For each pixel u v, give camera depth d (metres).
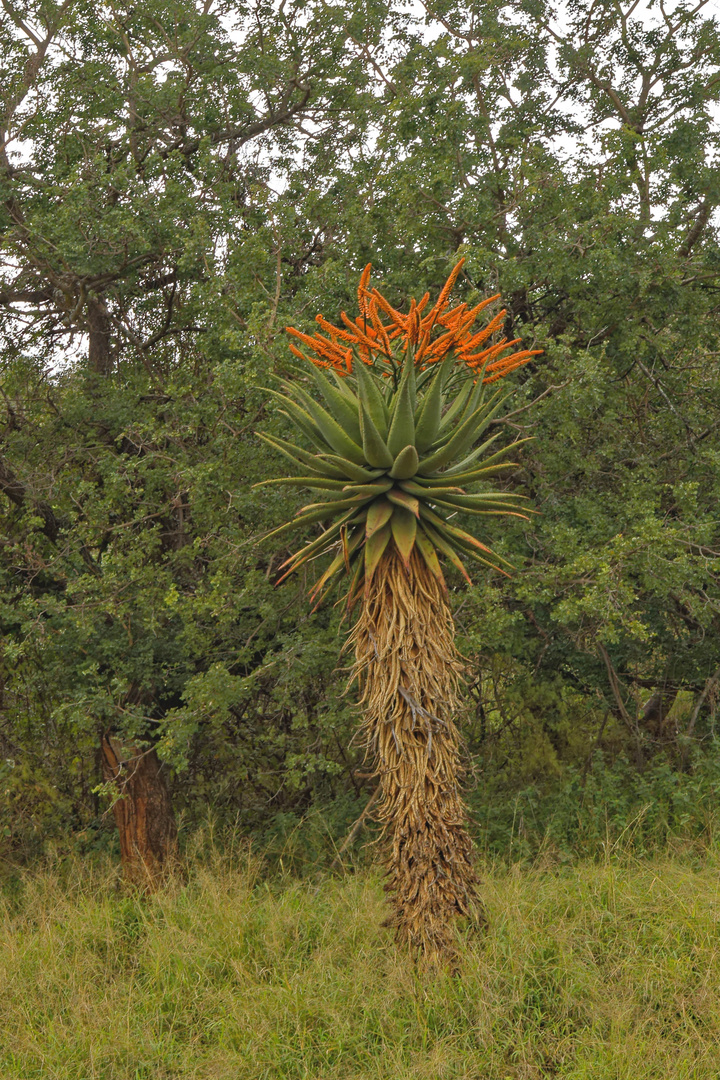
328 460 5.12
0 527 10.08
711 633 10.12
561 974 5.64
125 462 8.67
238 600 7.96
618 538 7.57
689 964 5.61
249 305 8.29
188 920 7.47
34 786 10.45
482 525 8.31
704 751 9.76
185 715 7.95
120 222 8.73
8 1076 5.52
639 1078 4.70
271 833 10.05
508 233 8.96
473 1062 5.02
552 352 7.63
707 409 9.70
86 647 9.08
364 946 6.31
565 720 10.58
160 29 10.94
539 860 8.02
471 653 8.12
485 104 10.05
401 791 5.21
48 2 11.05
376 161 9.77
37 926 8.11
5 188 9.78
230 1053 5.37
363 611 5.36
